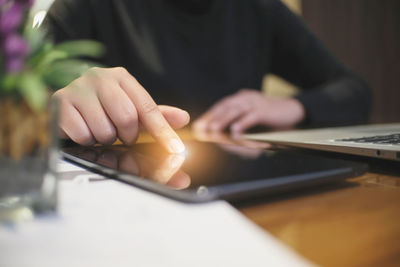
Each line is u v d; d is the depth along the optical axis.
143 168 0.32
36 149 0.21
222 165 0.34
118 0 1.16
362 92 1.21
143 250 0.16
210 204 0.23
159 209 0.22
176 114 0.47
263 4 1.36
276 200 0.27
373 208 0.25
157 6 1.19
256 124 0.95
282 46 1.42
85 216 0.21
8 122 0.20
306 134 0.61
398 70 2.94
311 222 0.22
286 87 2.49
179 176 0.29
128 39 1.15
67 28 1.04
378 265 0.16
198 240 0.17
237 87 1.24
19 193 0.20
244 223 0.20
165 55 1.16
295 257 0.15
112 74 0.48
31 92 0.19
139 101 0.45
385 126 0.80
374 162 0.44
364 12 2.86
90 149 0.47
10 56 0.19
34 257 0.15
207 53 1.23
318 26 2.71
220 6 1.27
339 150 0.42
